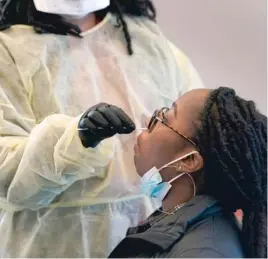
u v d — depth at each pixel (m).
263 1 1.99
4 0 1.53
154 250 0.99
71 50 1.47
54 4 1.44
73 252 1.34
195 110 1.06
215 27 2.07
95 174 1.33
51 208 1.34
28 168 1.24
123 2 1.64
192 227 1.00
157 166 1.10
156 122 1.13
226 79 2.08
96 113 1.13
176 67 1.64
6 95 1.36
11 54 1.41
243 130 1.00
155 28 1.67
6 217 1.37
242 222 1.06
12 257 1.35
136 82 1.49
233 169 1.00
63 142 1.19
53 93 1.38
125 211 1.39
